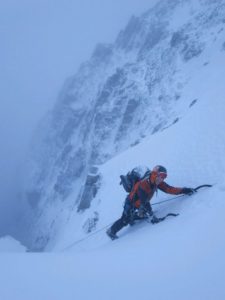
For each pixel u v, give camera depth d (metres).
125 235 7.23
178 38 65.88
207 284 2.82
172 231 4.94
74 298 2.86
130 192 7.23
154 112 53.94
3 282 3.21
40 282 3.22
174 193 6.94
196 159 8.82
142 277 3.24
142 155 15.78
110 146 59.53
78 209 22.53
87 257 4.40
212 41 57.34
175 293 2.80
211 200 5.91
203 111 12.34
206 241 3.84
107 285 3.13
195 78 51.66
